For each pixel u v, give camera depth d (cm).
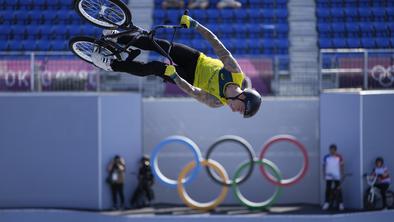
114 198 4688
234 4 5816
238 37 5616
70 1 5856
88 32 5641
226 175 4575
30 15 5747
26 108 4741
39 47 5531
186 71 2169
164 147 4972
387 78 4712
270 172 4938
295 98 4928
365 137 4628
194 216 4353
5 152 4762
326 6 5831
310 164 4938
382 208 4569
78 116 4719
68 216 4569
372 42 5588
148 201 4762
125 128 4781
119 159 4662
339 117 4700
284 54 5519
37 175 4753
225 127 4972
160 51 2139
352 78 4753
